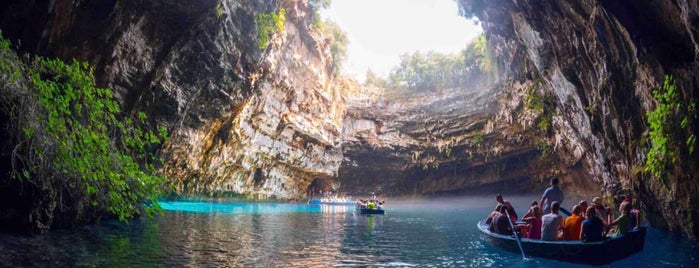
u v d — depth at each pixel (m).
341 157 46.94
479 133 43.44
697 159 10.23
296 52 33.50
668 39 10.19
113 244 9.70
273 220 18.61
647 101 12.36
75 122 8.88
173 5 17.08
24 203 9.01
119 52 16.62
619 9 10.88
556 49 17.14
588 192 44.00
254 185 38.25
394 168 49.59
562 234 9.52
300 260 9.02
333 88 43.12
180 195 29.25
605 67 14.02
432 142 46.34
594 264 8.61
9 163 8.59
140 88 18.58
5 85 7.86
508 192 50.00
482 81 40.28
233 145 31.33
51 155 8.70
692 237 11.82
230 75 22.39
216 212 22.64
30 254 7.68
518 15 17.95
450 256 9.84
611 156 17.80
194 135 24.23
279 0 22.64
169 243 10.47
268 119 33.19
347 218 21.34
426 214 26.28
